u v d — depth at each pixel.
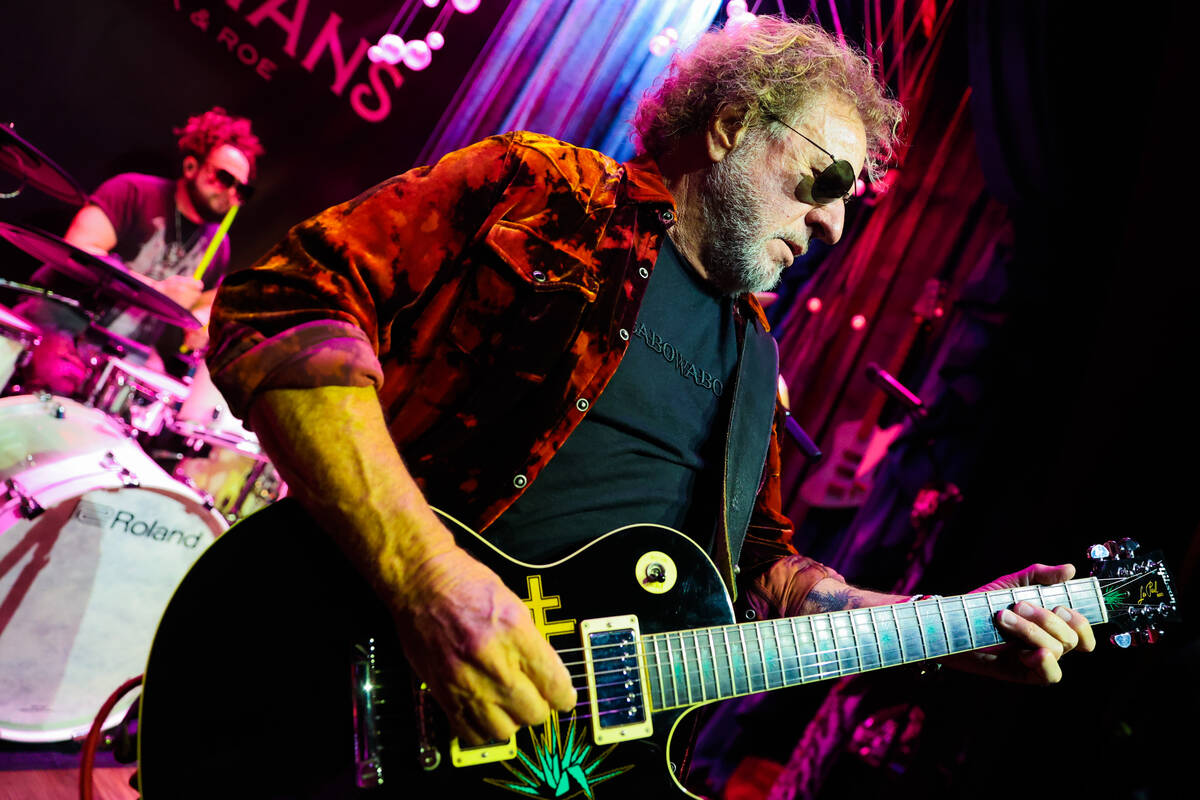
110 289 3.02
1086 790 2.48
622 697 0.93
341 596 0.83
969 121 4.45
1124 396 3.08
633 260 1.09
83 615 2.21
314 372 0.79
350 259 0.90
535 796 0.86
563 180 1.07
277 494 3.20
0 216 3.27
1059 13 3.55
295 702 0.80
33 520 2.09
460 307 0.99
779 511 1.49
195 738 0.77
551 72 4.15
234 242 3.69
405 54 3.74
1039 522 3.24
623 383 1.07
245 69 3.65
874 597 1.33
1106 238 3.77
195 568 0.81
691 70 1.22
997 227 4.35
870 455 4.47
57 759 2.19
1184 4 3.16
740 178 1.15
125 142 3.48
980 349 4.18
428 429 0.99
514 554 0.98
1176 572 2.40
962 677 3.09
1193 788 2.08
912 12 4.27
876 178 1.39
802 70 1.18
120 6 3.41
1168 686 2.19
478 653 0.72
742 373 1.23
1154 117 3.24
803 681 1.08
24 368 2.66
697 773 3.85
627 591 0.97
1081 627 1.27
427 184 0.98
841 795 3.27
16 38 3.26
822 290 4.72
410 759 0.82
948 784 2.95
